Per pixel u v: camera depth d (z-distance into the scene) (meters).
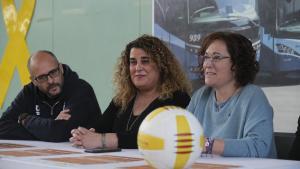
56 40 4.03
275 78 2.62
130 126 2.21
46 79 2.63
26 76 4.27
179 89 2.26
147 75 2.22
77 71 3.87
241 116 1.79
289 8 2.55
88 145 1.90
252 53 1.91
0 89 4.56
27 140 2.39
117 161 1.43
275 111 2.62
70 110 2.50
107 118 2.37
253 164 1.38
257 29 2.70
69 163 1.39
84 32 3.79
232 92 1.89
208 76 1.89
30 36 4.27
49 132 2.35
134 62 2.24
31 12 4.23
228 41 1.87
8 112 2.72
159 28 3.22
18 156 1.59
